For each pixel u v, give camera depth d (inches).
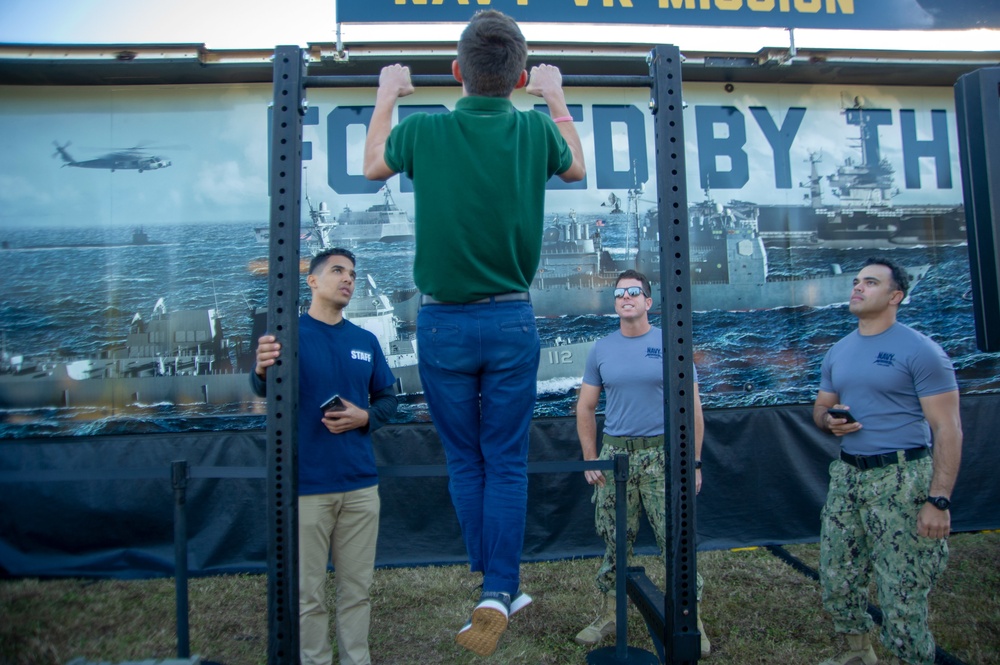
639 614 126.4
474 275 69.0
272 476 67.3
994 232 77.2
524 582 144.6
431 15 144.3
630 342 119.0
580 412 124.7
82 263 156.7
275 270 69.0
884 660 108.1
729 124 169.5
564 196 164.6
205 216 158.7
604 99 166.1
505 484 69.7
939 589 134.5
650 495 114.7
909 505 95.3
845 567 102.3
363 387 107.9
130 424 154.9
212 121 159.6
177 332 157.1
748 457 165.2
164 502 153.9
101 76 154.5
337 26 144.4
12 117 156.9
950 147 175.9
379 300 160.2
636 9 149.2
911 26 154.6
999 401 171.5
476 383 72.4
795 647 114.2
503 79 71.5
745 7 151.0
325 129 160.1
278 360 68.0
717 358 167.2
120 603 136.6
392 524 157.6
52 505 151.8
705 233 168.2
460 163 68.6
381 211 160.7
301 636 96.8
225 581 147.2
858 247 171.9
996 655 108.4
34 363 154.1
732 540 163.0
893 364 97.7
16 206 155.9
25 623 126.7
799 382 168.2
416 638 120.6
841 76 167.6
